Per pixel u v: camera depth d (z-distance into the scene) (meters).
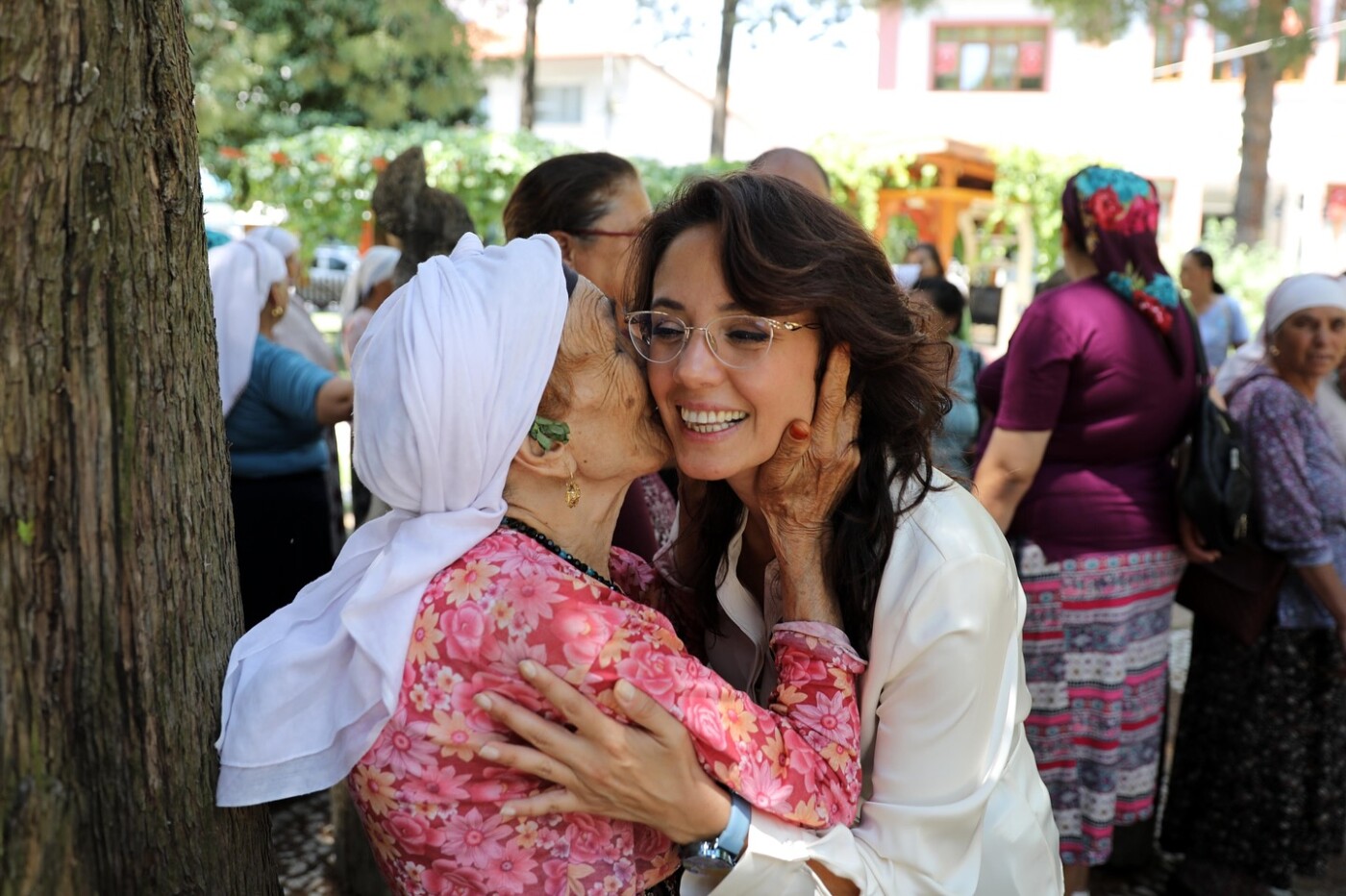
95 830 1.20
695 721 1.22
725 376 1.31
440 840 1.22
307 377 3.23
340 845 3.03
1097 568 2.72
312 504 3.46
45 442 1.14
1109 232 2.67
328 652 1.25
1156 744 2.88
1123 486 2.72
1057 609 2.75
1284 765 2.92
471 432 1.21
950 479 1.50
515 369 1.23
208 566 1.33
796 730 1.31
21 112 1.10
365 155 9.84
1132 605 2.76
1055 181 11.66
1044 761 2.79
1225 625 2.89
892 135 11.08
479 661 1.20
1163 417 2.70
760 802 1.24
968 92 19.56
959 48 19.45
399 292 1.27
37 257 1.12
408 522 1.26
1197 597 2.94
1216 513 2.70
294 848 3.40
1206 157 18.52
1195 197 18.66
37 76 1.10
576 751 1.19
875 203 11.09
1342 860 3.49
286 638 1.31
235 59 11.20
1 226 1.10
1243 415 2.88
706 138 26.19
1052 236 11.99
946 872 1.37
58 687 1.16
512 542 1.26
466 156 9.45
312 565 3.49
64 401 1.15
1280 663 2.91
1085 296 2.68
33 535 1.14
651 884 1.39
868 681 1.38
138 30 1.19
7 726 1.13
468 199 9.64
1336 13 14.05
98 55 1.14
